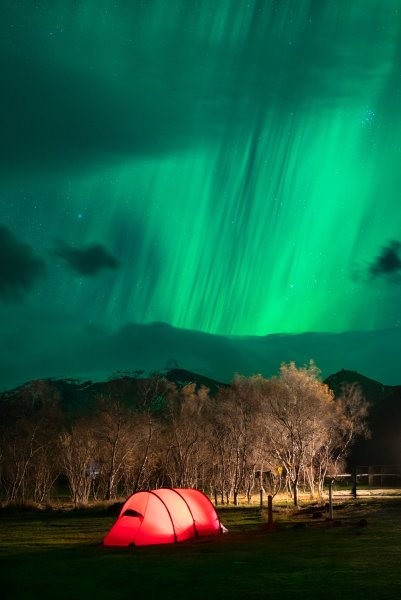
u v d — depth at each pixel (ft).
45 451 271.08
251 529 122.83
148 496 105.40
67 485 350.43
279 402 223.92
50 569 77.66
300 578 68.54
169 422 270.26
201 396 282.56
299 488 260.42
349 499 194.59
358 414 263.70
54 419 285.84
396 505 161.48
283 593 61.05
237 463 235.61
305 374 234.99
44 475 269.44
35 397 308.40
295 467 213.66
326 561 79.36
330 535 105.09
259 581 67.36
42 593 63.10
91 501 247.50
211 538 106.32
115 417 257.96
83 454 258.78
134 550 95.20
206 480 268.62
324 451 252.01
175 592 62.64
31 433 271.28
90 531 135.33
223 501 232.32
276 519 146.72
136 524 103.09
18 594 62.75
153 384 274.77
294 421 220.23
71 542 113.19
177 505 106.73
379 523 121.19
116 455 257.96
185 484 252.62
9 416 287.28
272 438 223.51
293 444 216.13
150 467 263.49
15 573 75.25
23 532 136.56
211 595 60.85
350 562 78.18
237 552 89.10
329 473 255.70
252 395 251.60
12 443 274.57
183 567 77.20
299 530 113.80
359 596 58.95
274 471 240.73
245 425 244.22
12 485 271.69
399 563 76.89
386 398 355.15
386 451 321.93
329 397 246.68
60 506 227.40
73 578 70.95
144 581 68.49
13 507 212.64
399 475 277.85
